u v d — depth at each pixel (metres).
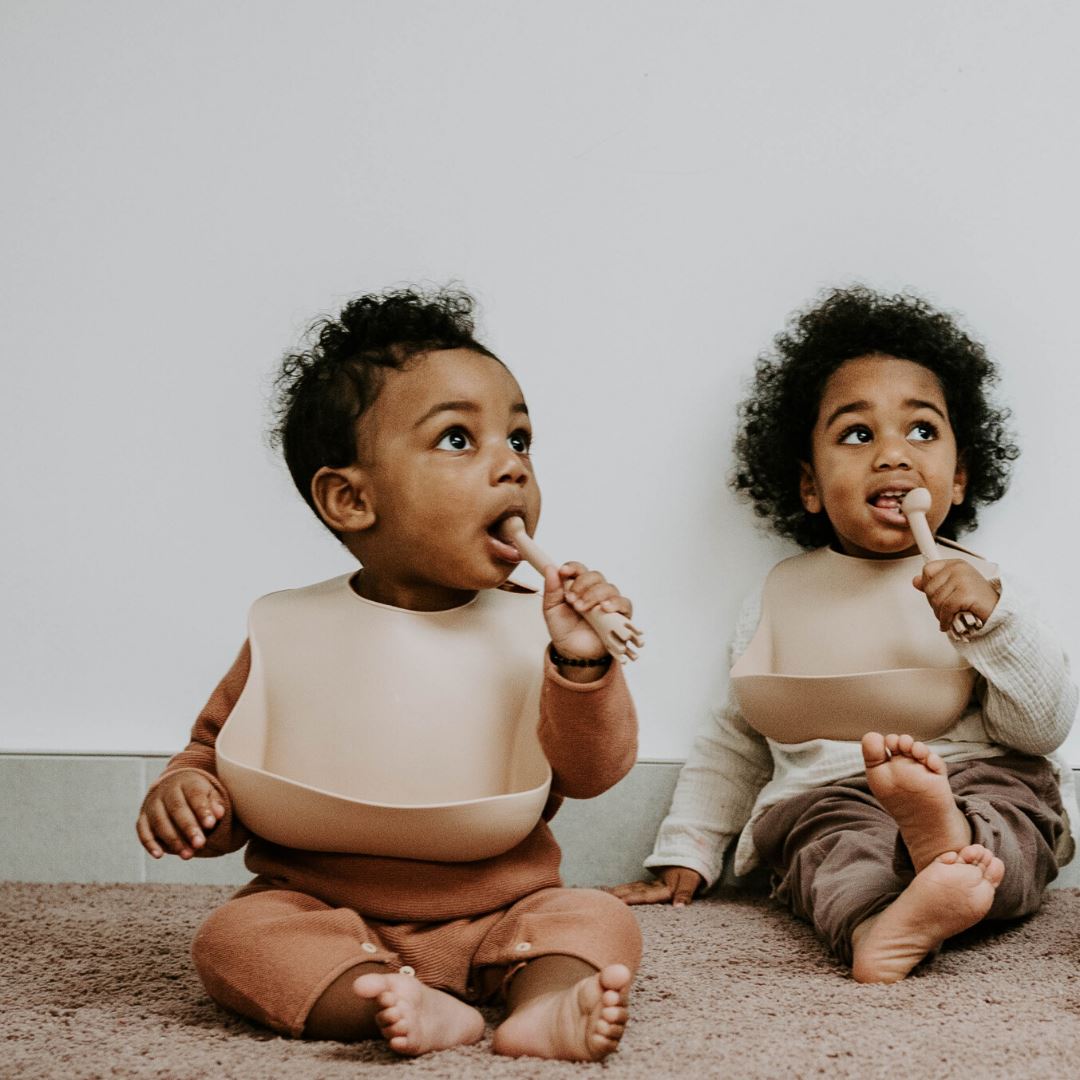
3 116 1.50
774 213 1.44
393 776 0.91
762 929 1.12
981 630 1.11
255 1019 0.84
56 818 1.40
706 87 1.46
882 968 0.92
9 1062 0.76
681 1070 0.72
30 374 1.48
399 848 0.88
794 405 1.35
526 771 0.93
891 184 1.44
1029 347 1.41
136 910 1.21
